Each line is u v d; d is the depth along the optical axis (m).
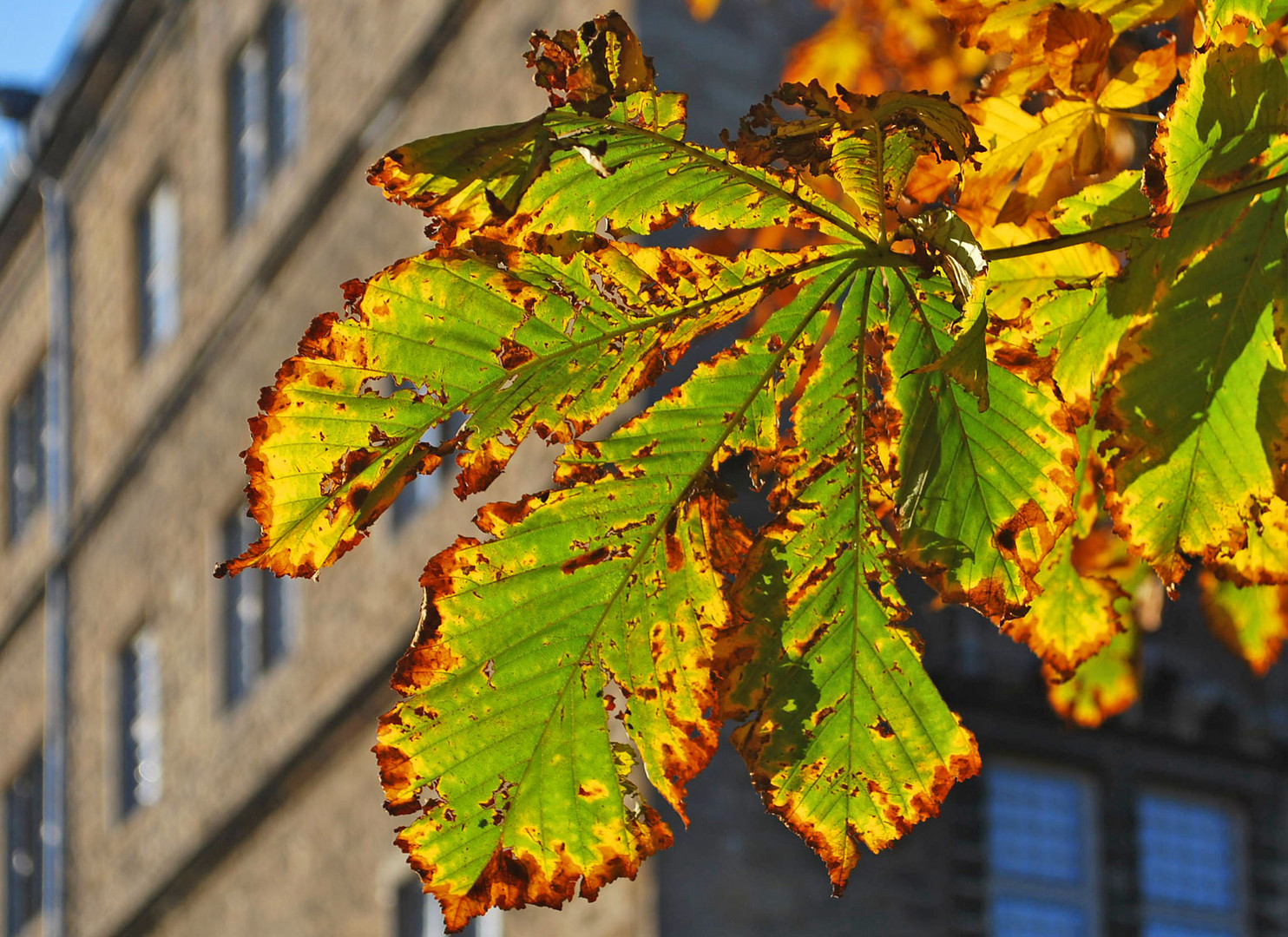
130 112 19.22
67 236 20.81
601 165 1.63
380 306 1.68
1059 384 2.05
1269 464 2.01
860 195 1.73
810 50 4.63
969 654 10.26
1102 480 2.22
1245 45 1.79
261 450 1.67
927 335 1.82
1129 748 11.17
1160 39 2.34
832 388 1.83
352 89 14.26
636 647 1.82
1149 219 1.83
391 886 12.43
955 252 1.71
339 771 13.45
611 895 9.27
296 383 1.67
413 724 1.76
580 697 1.81
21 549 21.20
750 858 9.25
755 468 1.91
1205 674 11.38
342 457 1.68
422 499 12.52
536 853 1.80
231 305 15.93
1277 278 1.92
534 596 1.78
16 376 22.42
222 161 16.84
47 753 19.33
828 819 1.91
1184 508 2.06
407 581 12.40
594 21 1.60
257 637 15.39
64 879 18.55
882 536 1.86
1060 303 2.02
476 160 1.59
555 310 1.71
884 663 1.87
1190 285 1.93
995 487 1.84
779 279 1.75
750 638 1.84
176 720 16.50
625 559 1.81
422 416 1.70
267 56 16.42
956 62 4.10
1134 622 3.11
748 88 10.39
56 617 19.69
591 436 9.29
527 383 1.73
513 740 1.79
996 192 2.09
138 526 18.02
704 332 1.77
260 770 14.40
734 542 1.84
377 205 13.66
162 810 16.38
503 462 1.77
